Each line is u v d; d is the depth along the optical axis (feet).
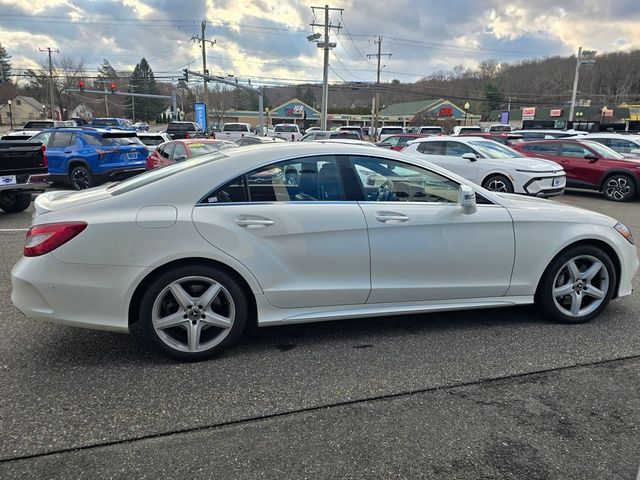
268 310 11.00
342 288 11.25
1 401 9.13
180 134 104.37
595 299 13.10
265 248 10.68
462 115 232.12
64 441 8.04
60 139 40.47
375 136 152.56
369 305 11.67
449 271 11.89
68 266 9.98
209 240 10.29
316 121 266.57
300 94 352.28
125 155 41.22
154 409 8.96
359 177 11.57
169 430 8.37
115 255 10.02
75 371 10.29
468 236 11.84
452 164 36.73
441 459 7.74
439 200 12.05
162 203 10.36
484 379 10.17
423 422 8.70
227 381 9.97
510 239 12.14
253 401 9.27
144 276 10.15
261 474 7.36
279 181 11.06
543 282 12.78
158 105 345.51
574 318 12.96
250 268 10.59
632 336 12.29
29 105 290.56
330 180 11.39
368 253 11.25
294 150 11.32
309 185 11.25
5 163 26.05
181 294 10.44
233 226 10.46
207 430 8.40
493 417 8.86
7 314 13.42
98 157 39.24
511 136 67.92
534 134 73.82
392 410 9.05
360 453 7.86
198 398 9.34
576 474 7.42
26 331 12.30
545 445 8.10
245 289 10.99
